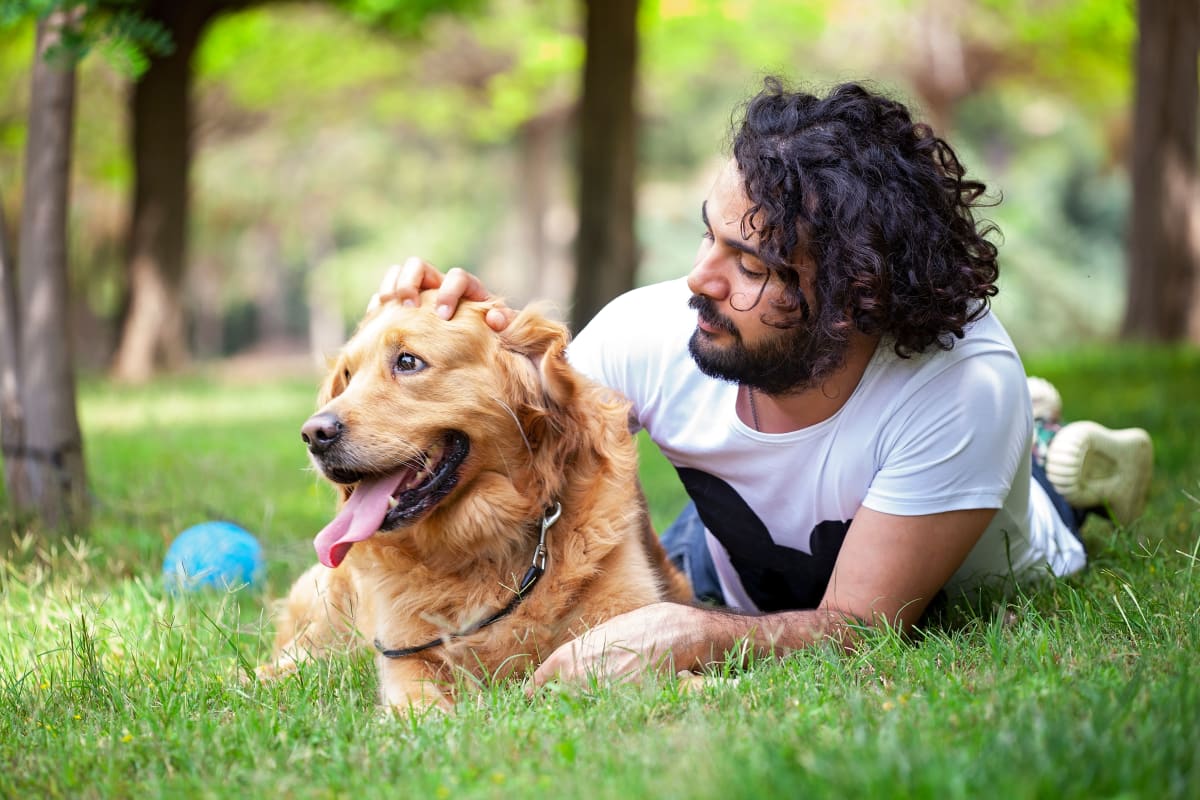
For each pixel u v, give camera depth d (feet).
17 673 11.55
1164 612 10.28
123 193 98.43
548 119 102.22
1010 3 66.95
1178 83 50.34
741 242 9.80
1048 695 7.84
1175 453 20.59
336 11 63.98
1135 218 52.03
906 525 10.22
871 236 9.52
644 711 8.55
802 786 6.20
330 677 10.82
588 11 48.60
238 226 134.21
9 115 77.00
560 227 121.90
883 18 79.00
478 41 80.84
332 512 20.51
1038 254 108.17
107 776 8.08
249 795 7.58
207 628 12.76
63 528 17.40
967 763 6.43
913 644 10.45
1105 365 40.45
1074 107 106.93
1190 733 6.79
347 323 152.05
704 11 66.23
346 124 116.47
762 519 11.38
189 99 58.03
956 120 105.29
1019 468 11.12
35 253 18.21
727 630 10.07
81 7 17.61
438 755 8.04
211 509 19.20
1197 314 51.31
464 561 10.98
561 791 6.87
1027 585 11.99
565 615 10.89
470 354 10.93
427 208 139.33
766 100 10.20
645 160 124.57
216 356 150.00
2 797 7.81
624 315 12.28
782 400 10.57
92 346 103.04
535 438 11.07
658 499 21.30
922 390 10.23
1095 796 6.12
